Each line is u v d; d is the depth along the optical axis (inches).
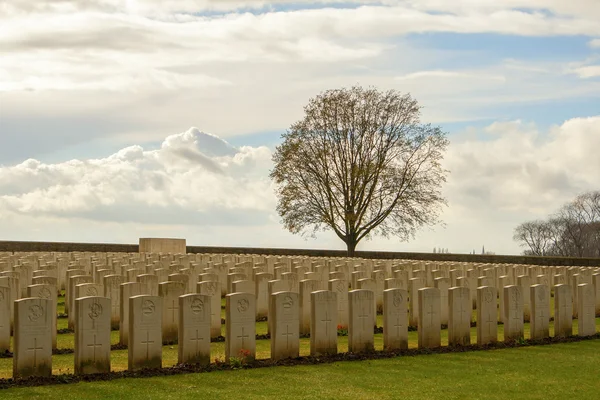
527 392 593.9
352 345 738.2
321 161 2314.2
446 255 2237.9
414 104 2365.9
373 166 2293.3
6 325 736.3
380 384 610.5
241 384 598.2
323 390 585.0
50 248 2105.1
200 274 1080.8
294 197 2329.0
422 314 778.2
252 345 683.4
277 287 928.9
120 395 552.4
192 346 660.7
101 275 1083.3
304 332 905.5
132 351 632.4
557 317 881.5
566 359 735.7
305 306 904.9
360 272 1194.0
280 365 676.7
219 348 790.5
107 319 620.7
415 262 1641.2
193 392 566.9
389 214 2352.4
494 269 1339.8
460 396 577.6
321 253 2331.4
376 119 2347.4
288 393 572.4
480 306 810.8
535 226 3383.4
